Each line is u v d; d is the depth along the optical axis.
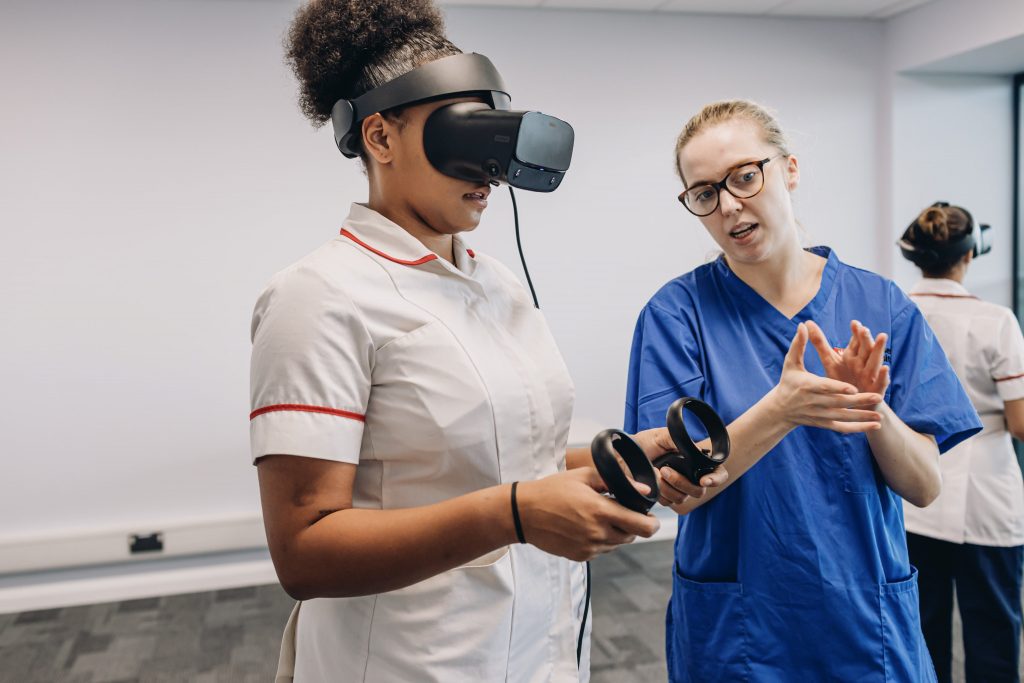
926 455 1.12
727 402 1.18
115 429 3.27
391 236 0.84
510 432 0.82
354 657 0.83
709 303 1.25
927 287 2.12
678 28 3.75
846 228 4.03
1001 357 1.97
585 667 1.02
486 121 0.76
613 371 3.80
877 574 1.12
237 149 3.32
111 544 3.23
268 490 0.74
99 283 3.23
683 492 0.83
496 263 1.00
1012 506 1.99
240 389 3.38
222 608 3.13
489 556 0.84
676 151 1.23
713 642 1.15
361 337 0.77
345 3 0.82
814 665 1.11
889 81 3.96
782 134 1.18
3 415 3.17
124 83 3.20
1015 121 4.06
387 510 0.72
